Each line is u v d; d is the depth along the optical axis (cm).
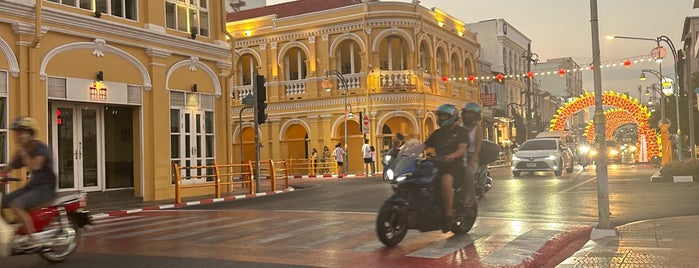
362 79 3488
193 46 2006
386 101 3428
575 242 873
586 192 1650
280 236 963
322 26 3575
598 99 949
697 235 859
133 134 1841
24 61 1502
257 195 1945
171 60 1931
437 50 3888
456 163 850
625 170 2892
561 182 2064
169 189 1888
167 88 1903
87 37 1656
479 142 910
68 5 1636
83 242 966
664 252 747
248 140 3897
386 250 794
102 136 1759
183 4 2014
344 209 1388
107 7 1745
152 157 1842
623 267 679
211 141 2102
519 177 2470
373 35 3475
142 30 1808
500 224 1030
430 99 3625
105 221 1323
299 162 3706
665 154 2655
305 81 3638
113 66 1734
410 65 3519
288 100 3653
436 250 783
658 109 4612
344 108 3503
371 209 1370
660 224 978
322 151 3575
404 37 3491
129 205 1670
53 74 1572
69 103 1667
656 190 1650
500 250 774
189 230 1084
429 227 831
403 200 798
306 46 3631
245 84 3866
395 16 3462
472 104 924
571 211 1244
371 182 2462
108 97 1711
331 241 894
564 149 2650
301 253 798
